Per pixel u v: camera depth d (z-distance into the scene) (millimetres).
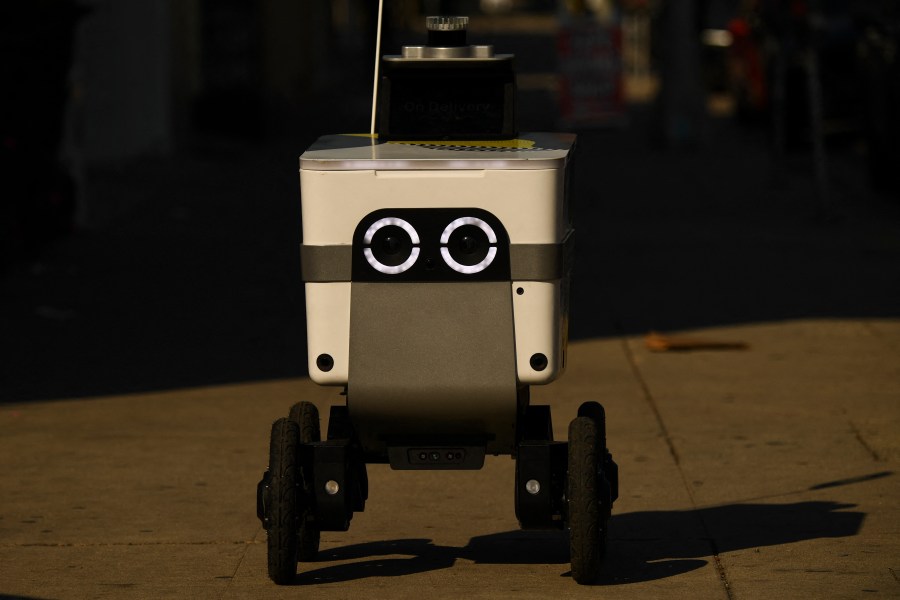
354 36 69750
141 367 14672
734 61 39688
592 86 36781
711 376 14273
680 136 34375
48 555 9383
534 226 7941
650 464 11406
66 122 22172
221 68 36781
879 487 10742
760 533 9703
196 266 19938
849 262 20312
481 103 8539
